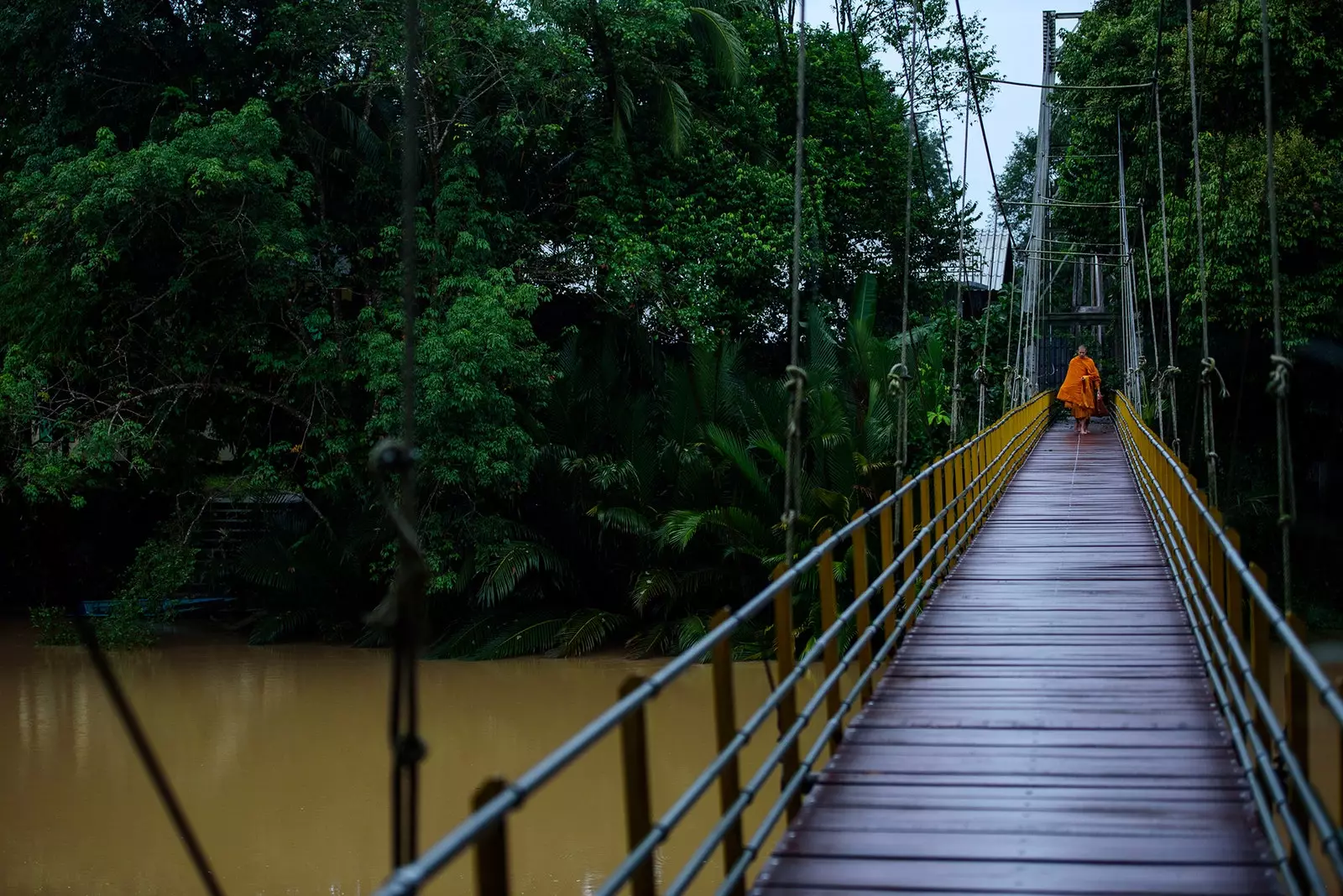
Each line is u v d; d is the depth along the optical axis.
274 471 19.36
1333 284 19.73
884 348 21.02
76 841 10.49
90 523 23.80
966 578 10.59
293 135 20.61
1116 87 21.69
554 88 19.69
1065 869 4.48
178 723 14.71
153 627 20.33
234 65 20.45
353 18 19.14
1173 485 11.11
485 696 16.23
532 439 19.80
